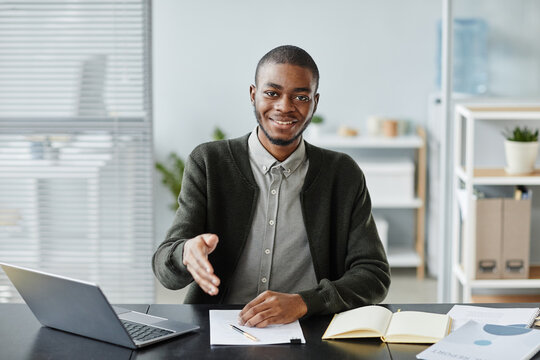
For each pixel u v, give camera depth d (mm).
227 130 5176
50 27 3361
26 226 3471
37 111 3400
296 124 1832
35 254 3492
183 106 5156
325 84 5078
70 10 3357
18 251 3486
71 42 3354
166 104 5152
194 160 1995
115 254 3512
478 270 3020
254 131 1985
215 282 1575
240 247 1946
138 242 3512
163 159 5191
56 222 3479
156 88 5137
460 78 3188
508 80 3168
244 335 1543
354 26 5023
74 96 3406
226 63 5117
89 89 3408
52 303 1534
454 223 3209
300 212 1966
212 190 1956
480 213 2984
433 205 4695
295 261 1968
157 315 1693
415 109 5070
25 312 1713
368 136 4934
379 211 5098
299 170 1972
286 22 5059
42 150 3420
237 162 1970
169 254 1734
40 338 1544
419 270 4746
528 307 1725
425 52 5020
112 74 3398
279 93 1802
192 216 1936
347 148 5055
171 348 1480
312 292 1686
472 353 1407
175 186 4969
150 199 3475
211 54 5109
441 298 3357
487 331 1516
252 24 5070
